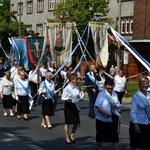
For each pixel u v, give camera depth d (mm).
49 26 20844
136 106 8234
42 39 24328
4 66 27891
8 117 15211
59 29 21031
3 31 46906
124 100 22703
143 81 8273
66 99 10523
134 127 8281
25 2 57281
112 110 8859
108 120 8836
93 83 15242
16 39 26266
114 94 8992
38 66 19156
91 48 31578
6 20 47844
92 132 12227
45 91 12750
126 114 16766
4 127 12914
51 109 12891
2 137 11227
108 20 39062
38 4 54781
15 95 14609
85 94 24812
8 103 15430
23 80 14617
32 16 55875
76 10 34531
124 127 13242
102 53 20406
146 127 8234
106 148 9977
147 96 8367
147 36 38156
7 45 47344
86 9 35250
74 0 35094
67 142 10469
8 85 15422
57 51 21016
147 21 38250
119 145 10336
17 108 14672
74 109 10523
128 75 37531
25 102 14570
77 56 32938
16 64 19922
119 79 17109
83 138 11250
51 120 14594
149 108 8258
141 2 38875
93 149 9805
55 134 11820
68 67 21000
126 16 41938
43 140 10891
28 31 48656
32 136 11438
